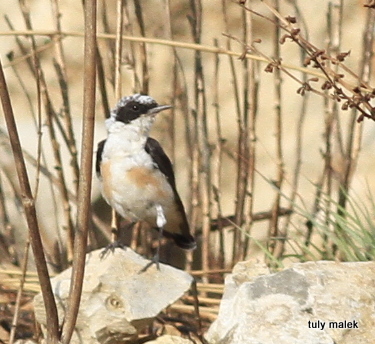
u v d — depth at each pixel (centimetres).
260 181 1609
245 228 1234
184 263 1465
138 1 1141
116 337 934
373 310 837
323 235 1131
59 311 945
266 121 1688
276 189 1134
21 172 713
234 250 1240
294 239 1105
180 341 934
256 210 1575
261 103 1697
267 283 864
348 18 1697
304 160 1617
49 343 756
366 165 1572
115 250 1020
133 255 998
